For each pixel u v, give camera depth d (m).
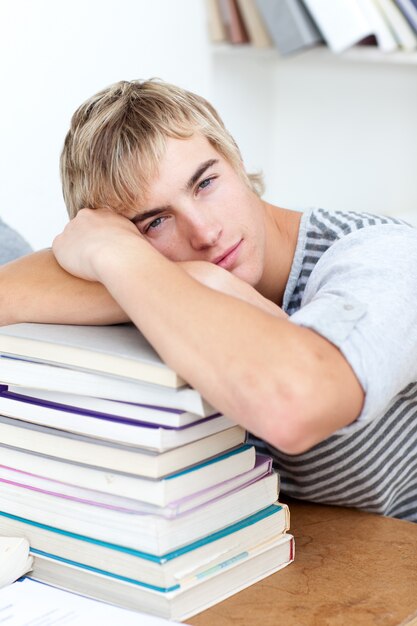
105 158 1.00
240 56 2.57
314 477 1.02
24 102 1.91
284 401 0.72
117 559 0.77
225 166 1.05
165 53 2.29
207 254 1.03
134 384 0.77
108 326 0.93
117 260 0.84
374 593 0.79
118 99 1.02
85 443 0.79
